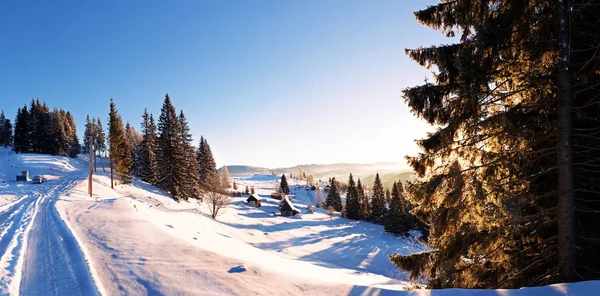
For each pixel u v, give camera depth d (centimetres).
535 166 661
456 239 672
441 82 677
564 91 561
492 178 653
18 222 1433
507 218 580
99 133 8288
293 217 6450
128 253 876
